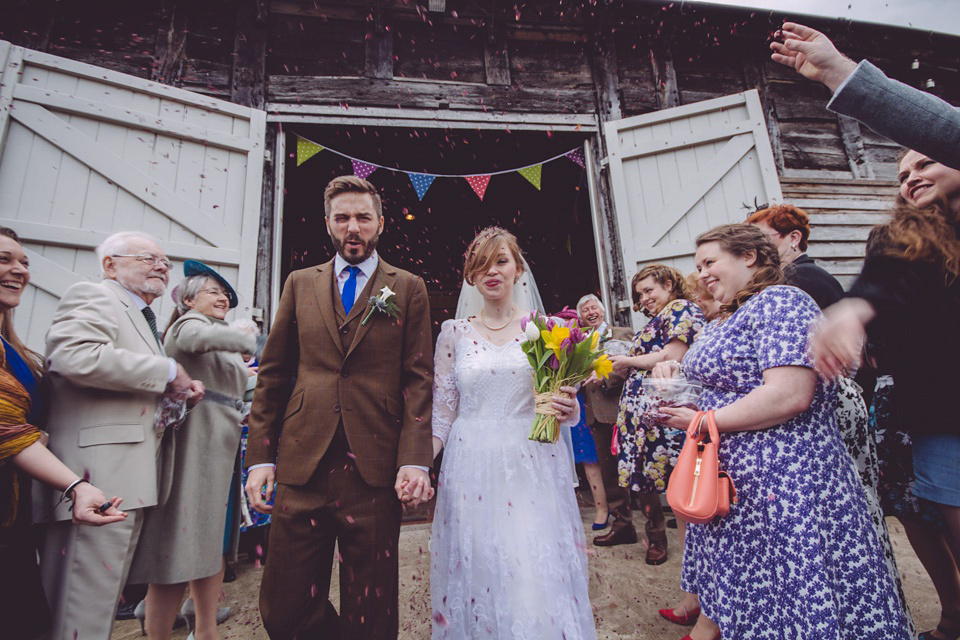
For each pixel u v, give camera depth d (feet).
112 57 11.65
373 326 4.89
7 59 9.84
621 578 7.59
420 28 13.78
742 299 4.56
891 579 3.89
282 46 12.87
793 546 3.75
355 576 4.39
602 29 14.53
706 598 4.51
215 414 6.17
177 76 12.00
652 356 7.23
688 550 5.49
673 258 12.95
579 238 19.66
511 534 4.45
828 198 14.52
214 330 6.04
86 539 4.41
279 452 4.64
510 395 5.08
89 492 4.01
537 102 13.98
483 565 4.47
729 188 13.21
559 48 14.49
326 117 12.71
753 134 13.38
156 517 5.50
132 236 5.61
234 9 12.80
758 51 15.35
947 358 4.02
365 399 4.69
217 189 11.31
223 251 10.96
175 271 10.46
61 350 4.49
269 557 4.40
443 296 23.81
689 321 7.13
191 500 5.65
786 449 3.96
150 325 5.61
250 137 11.78
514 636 4.05
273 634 4.25
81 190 10.03
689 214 13.19
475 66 13.92
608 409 9.49
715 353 4.44
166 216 10.65
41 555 4.42
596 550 8.95
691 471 4.08
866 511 4.00
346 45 13.25
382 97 13.09
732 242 4.78
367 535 4.42
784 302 4.09
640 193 13.43
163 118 10.91
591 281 18.58
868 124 3.11
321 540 4.47
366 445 4.57
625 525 9.27
